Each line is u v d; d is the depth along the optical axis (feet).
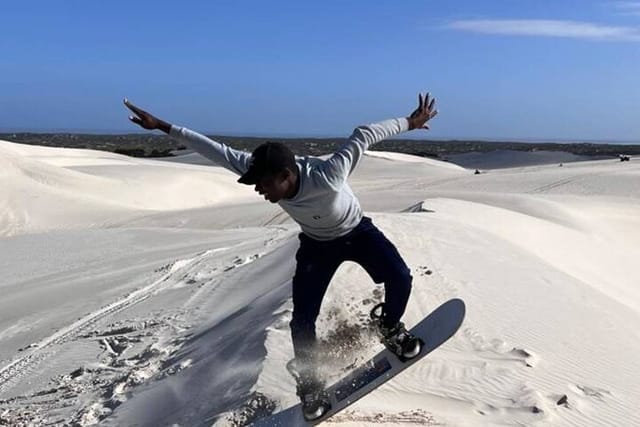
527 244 77.92
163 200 181.68
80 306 49.37
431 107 15.19
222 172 251.80
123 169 212.43
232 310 36.96
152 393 23.86
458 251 47.83
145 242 90.22
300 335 15.61
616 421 18.86
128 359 31.30
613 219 121.70
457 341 24.82
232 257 61.93
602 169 210.79
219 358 24.99
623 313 37.83
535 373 21.90
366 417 17.31
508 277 40.93
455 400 19.08
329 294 31.17
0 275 71.20
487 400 19.16
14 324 46.85
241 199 201.77
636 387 22.74
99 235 99.09
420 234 54.03
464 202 98.43
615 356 26.66
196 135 14.70
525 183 185.98
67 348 35.96
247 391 19.45
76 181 175.01
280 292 33.27
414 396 19.30
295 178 14.02
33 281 64.75
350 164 14.28
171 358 29.55
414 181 215.72
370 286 32.32
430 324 16.47
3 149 179.11
